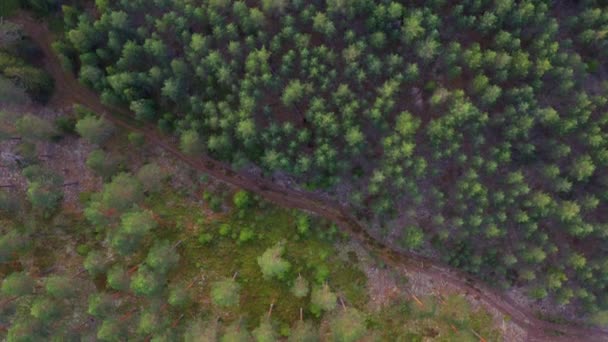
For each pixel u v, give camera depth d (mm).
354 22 49594
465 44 50750
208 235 54250
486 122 49719
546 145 50750
